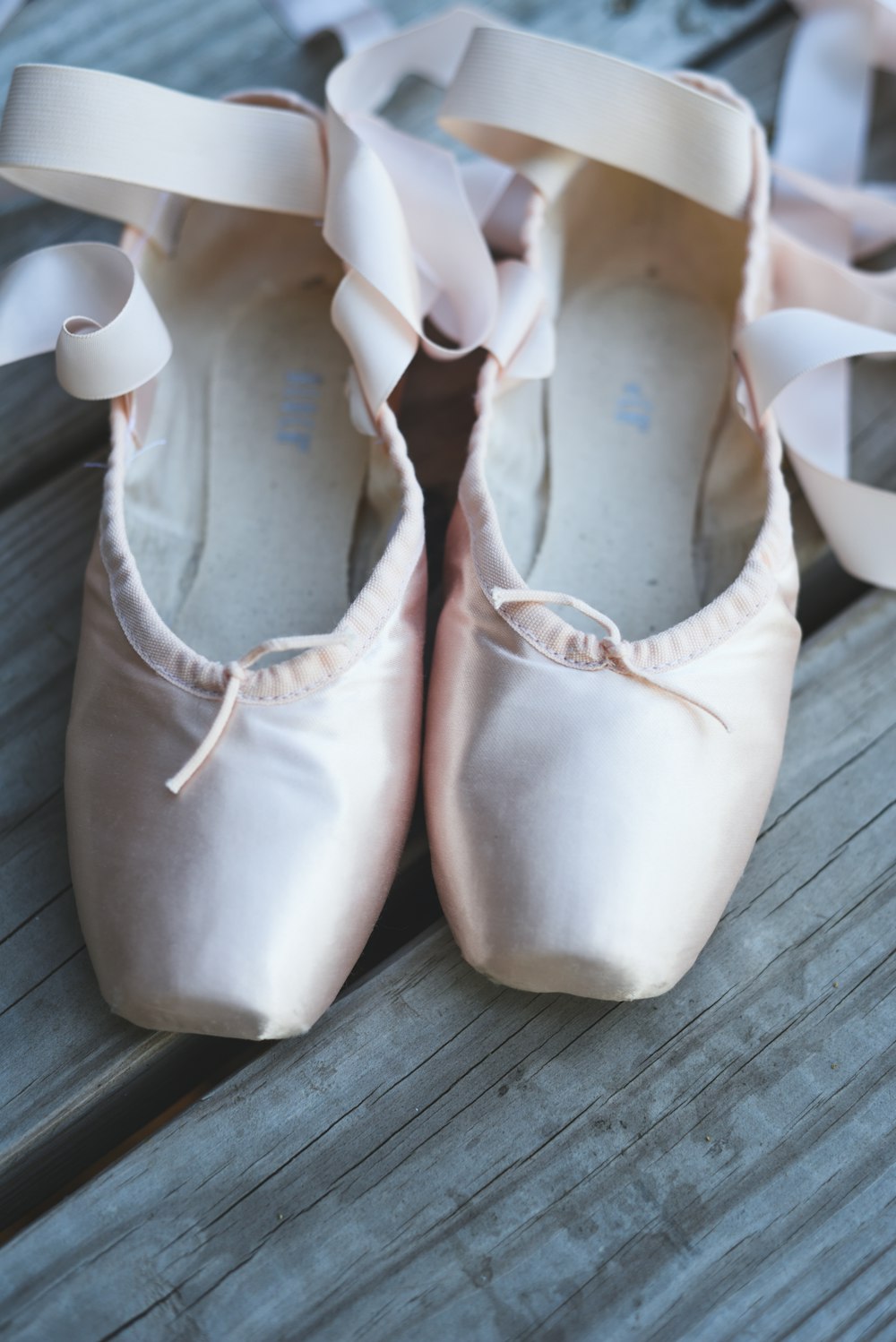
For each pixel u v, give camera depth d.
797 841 0.41
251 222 0.45
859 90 0.49
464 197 0.43
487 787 0.37
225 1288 0.36
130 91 0.41
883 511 0.42
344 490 0.43
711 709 0.37
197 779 0.36
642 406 0.44
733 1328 0.36
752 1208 0.37
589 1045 0.38
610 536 0.43
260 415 0.44
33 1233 0.37
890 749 0.42
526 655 0.37
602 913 0.36
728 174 0.42
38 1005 0.39
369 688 0.37
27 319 0.41
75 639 0.44
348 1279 0.36
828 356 0.39
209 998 0.35
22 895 0.40
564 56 0.42
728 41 0.52
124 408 0.40
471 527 0.39
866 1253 0.37
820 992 0.39
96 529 0.46
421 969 0.39
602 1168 0.37
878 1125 0.38
